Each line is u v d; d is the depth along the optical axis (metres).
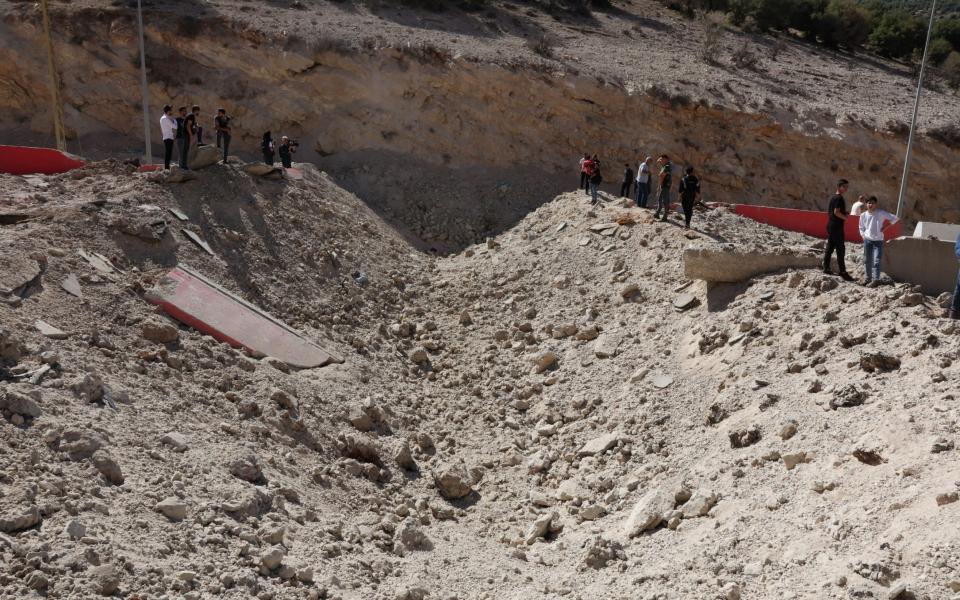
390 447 11.46
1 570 6.19
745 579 7.57
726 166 26.27
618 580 8.28
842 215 12.62
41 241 12.24
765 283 13.37
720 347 12.51
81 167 18.45
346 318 15.09
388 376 13.73
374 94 25.11
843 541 7.48
